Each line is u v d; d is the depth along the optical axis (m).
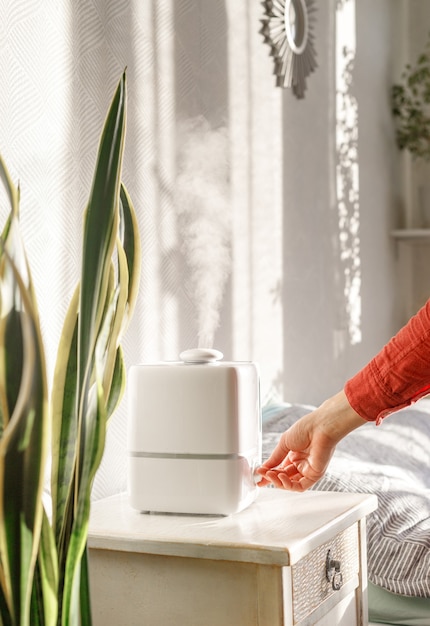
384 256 3.19
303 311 2.43
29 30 1.27
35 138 1.29
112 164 0.83
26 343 0.70
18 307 0.75
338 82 2.75
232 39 1.98
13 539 0.72
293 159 2.36
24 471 0.72
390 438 2.09
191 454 1.14
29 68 1.27
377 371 1.13
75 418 0.90
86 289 0.81
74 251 1.38
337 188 2.72
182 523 1.11
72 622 0.79
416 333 1.09
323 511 1.17
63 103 1.35
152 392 1.16
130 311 1.00
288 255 2.32
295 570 1.03
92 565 1.09
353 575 1.24
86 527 0.78
